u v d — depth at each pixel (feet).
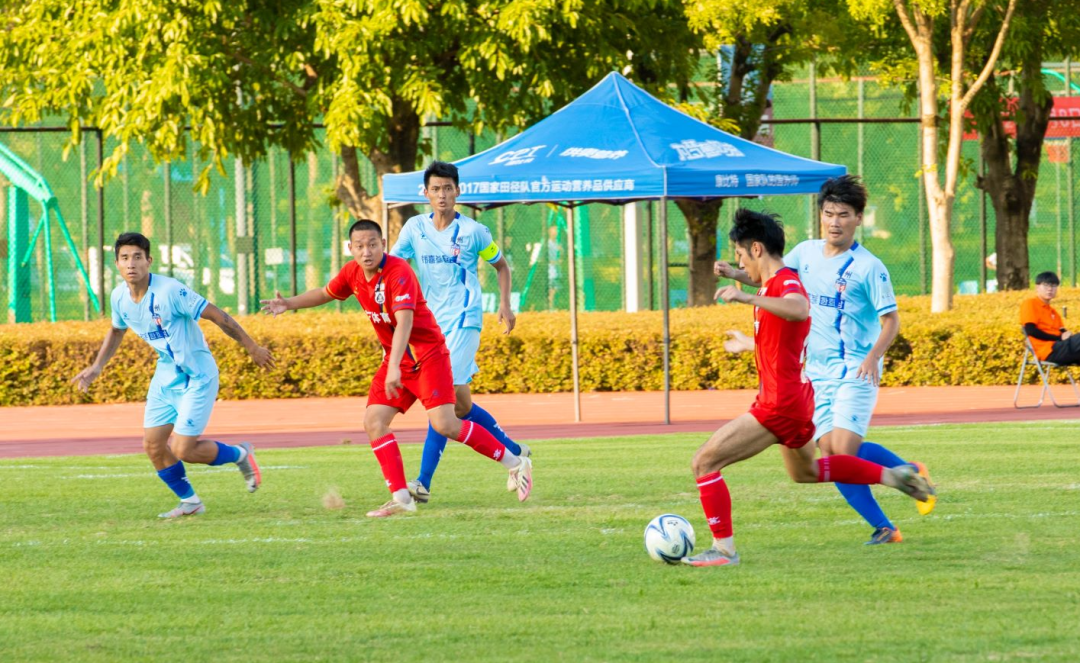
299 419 117.50
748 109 183.42
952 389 133.80
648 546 46.80
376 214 164.76
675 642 35.55
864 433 52.21
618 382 139.13
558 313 162.61
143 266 57.57
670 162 98.84
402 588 43.01
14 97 159.02
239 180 228.84
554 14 142.10
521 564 47.01
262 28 148.46
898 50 184.65
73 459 86.33
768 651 34.40
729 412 117.80
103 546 51.60
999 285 204.54
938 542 50.57
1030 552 48.24
